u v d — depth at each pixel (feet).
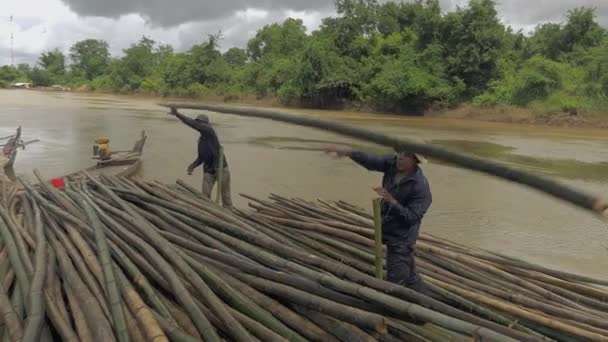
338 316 9.25
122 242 12.91
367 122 102.89
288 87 156.25
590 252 22.95
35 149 48.32
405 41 144.25
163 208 16.89
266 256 11.93
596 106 98.53
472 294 12.37
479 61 119.75
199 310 9.57
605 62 105.09
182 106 11.46
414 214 12.12
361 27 157.99
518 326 10.19
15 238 14.19
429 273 13.94
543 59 111.86
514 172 5.64
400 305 8.75
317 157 47.98
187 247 13.17
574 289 14.08
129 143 54.65
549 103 104.17
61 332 9.57
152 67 263.70
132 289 10.48
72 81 340.39
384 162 12.92
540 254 22.61
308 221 17.65
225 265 12.03
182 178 34.99
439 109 122.93
